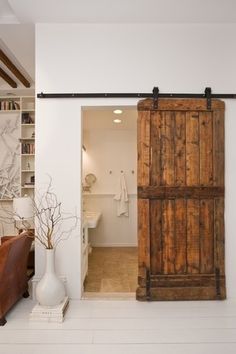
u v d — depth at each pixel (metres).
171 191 3.02
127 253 5.26
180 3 2.72
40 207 3.01
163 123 3.02
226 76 3.06
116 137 5.99
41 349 2.09
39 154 3.02
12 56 3.66
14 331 2.35
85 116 4.90
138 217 3.02
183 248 3.02
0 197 4.79
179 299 2.97
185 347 2.12
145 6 2.76
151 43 3.05
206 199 3.03
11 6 2.75
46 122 3.02
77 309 2.76
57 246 3.00
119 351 2.07
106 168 5.98
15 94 4.81
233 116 3.06
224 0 2.68
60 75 3.03
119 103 3.04
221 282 3.00
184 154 3.03
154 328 2.40
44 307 2.58
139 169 3.02
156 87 3.03
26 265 3.06
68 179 3.02
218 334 2.31
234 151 3.06
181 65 3.05
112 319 2.56
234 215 3.05
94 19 2.97
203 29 3.07
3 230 4.80
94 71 3.04
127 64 3.05
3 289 2.48
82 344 2.16
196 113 3.03
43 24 3.04
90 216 4.77
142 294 2.97
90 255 5.09
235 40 3.08
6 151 4.83
